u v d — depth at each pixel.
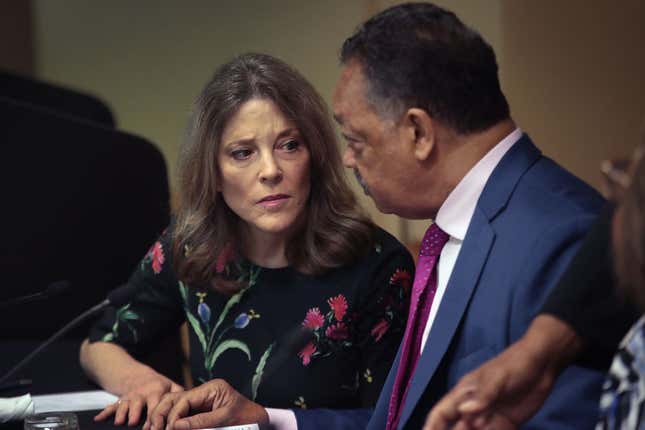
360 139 2.64
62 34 10.63
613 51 7.89
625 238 1.88
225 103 3.30
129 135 5.04
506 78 7.62
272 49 9.27
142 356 3.85
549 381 2.04
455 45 2.56
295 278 3.47
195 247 3.53
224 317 3.54
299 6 9.07
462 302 2.52
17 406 3.02
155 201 5.04
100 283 4.96
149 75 10.16
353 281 3.44
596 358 2.21
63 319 4.91
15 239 4.88
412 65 2.55
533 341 2.04
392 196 2.67
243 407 3.09
